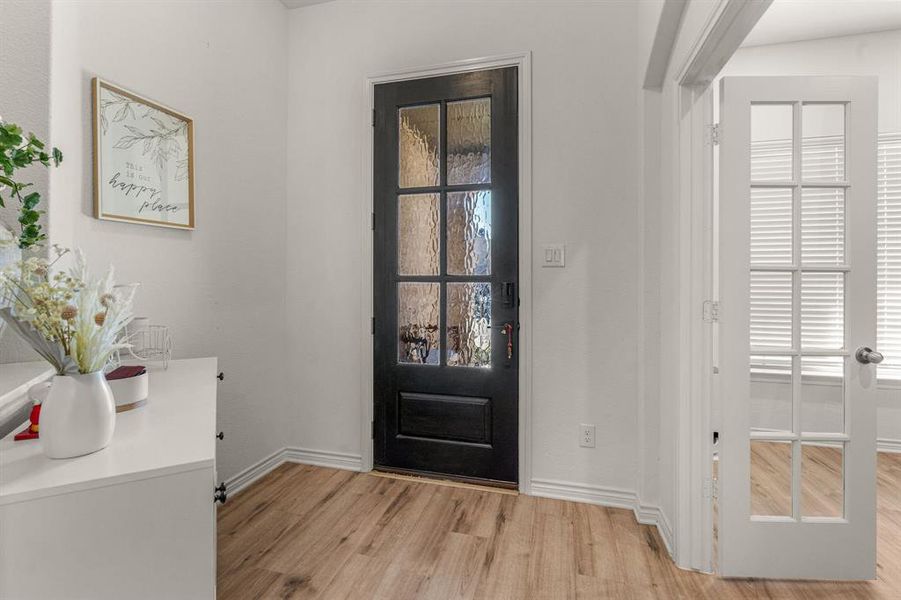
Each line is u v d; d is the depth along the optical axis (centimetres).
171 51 182
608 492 206
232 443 216
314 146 251
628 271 203
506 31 218
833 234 156
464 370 227
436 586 150
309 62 252
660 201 188
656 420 190
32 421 94
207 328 202
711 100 160
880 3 244
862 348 154
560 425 212
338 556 166
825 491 159
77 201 145
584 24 207
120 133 160
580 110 208
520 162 215
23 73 125
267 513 197
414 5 232
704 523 160
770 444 161
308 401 254
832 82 153
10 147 94
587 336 209
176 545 81
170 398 120
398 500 209
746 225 156
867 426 154
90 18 149
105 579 77
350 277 245
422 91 230
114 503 77
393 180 236
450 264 229
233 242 217
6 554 71
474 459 226
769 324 161
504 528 186
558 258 211
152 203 173
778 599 146
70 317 82
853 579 154
